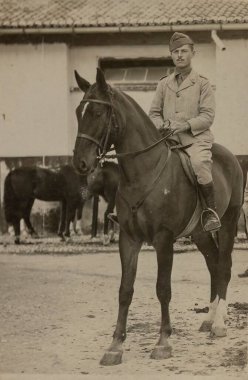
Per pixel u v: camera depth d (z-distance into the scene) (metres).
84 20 13.59
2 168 13.97
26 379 5.09
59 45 14.02
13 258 11.48
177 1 14.19
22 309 7.56
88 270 10.23
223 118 13.52
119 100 5.50
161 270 5.54
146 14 13.72
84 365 5.43
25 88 14.04
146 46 14.14
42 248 12.43
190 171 5.82
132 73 14.18
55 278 9.54
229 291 8.41
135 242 5.59
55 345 6.06
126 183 5.52
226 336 6.26
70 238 13.24
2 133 14.07
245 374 5.08
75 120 14.23
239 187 6.64
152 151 5.60
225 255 6.50
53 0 14.55
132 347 5.99
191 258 11.04
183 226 5.82
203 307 7.61
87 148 5.23
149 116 6.25
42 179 13.04
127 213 5.52
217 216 5.85
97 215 13.19
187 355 5.65
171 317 7.16
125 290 5.52
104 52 14.23
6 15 13.95
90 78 14.26
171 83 6.19
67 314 7.29
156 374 5.12
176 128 5.89
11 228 13.86
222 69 13.49
